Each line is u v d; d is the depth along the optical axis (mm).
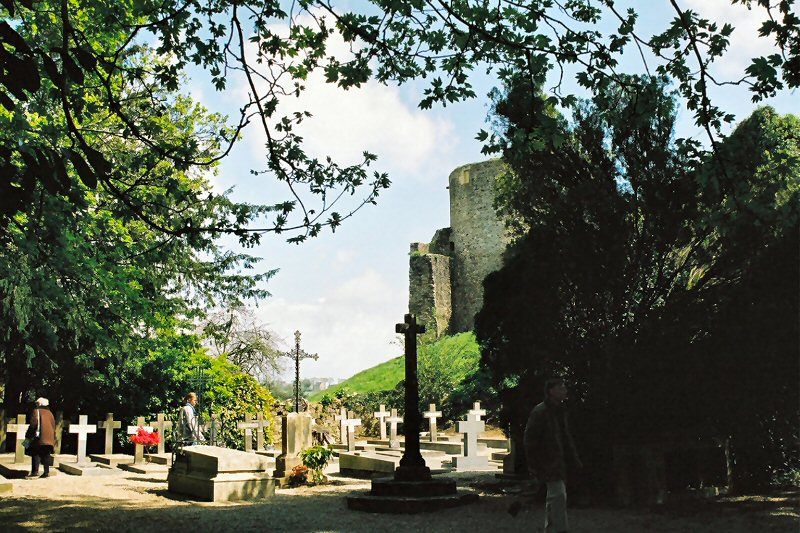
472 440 18359
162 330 20250
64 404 21141
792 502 9898
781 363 9961
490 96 11938
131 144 15422
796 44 7027
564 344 10875
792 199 9273
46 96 10641
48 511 10734
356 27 8586
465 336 40250
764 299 10062
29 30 10344
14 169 4055
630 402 10453
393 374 41562
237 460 12734
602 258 10789
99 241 14383
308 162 9445
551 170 11562
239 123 8273
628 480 10391
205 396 22734
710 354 10250
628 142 11133
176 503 12008
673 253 11242
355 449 23297
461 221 56312
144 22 10953
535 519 9656
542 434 7453
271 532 9031
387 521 9891
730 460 11250
